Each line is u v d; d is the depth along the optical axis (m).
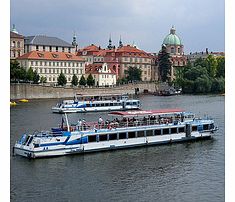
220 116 99.44
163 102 149.00
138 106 126.12
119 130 58.22
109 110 122.25
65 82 187.38
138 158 53.47
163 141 62.41
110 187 41.25
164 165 49.97
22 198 37.97
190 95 195.38
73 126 58.53
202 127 66.44
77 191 40.00
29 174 45.56
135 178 44.47
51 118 97.38
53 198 38.00
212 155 55.28
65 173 46.12
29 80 170.75
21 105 132.12
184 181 43.41
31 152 51.78
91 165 49.72
